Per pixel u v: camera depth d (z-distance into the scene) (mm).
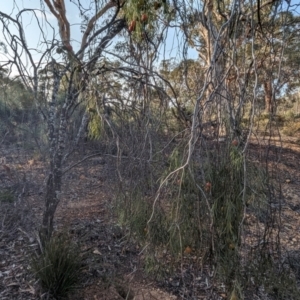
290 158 6504
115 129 2238
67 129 2789
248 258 2072
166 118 2379
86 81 2271
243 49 1908
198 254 2162
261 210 2072
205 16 2029
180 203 1967
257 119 1967
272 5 1940
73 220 3627
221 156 1970
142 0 1969
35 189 4047
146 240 2297
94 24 2676
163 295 2426
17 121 3043
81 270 2590
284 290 2205
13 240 3127
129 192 2410
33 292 2395
